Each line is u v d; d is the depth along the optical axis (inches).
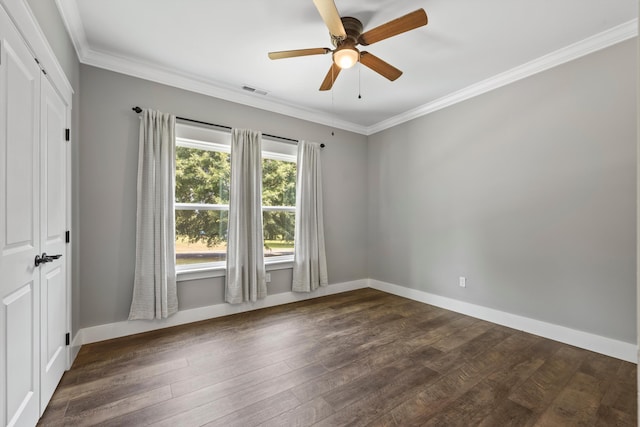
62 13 74.4
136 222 105.3
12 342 48.8
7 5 45.2
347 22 81.5
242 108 132.9
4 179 46.1
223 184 129.9
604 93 91.2
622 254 88.1
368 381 76.1
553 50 98.7
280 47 97.6
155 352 91.4
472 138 127.0
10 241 48.2
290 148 148.5
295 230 148.4
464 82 121.6
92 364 83.7
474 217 126.3
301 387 73.3
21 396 52.1
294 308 137.1
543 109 104.8
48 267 65.7
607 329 90.6
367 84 123.6
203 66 109.3
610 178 90.2
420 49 98.1
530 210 108.4
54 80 68.0
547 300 103.9
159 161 107.7
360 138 178.5
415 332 108.7
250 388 72.7
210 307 122.6
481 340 101.7
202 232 124.3
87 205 97.9
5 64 45.6
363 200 180.1
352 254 174.4
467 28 87.2
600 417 62.7
